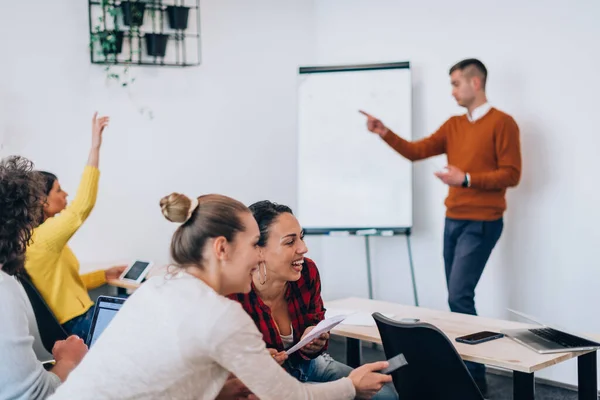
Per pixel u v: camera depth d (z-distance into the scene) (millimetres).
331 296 5332
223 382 1682
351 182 4812
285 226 2438
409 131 4695
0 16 4230
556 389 4086
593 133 3859
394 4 4844
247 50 5066
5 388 1748
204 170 4945
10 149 4285
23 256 1979
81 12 4473
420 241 4836
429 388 2219
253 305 2410
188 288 1633
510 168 3914
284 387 1658
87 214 3418
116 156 4625
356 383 1893
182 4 4773
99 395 1563
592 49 3840
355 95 4797
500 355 2316
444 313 2980
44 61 4371
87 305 3453
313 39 5328
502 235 4312
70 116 4461
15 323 1774
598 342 2424
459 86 4031
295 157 5301
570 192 3977
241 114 5066
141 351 1577
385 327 2281
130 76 4641
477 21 4387
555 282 4074
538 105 4102
